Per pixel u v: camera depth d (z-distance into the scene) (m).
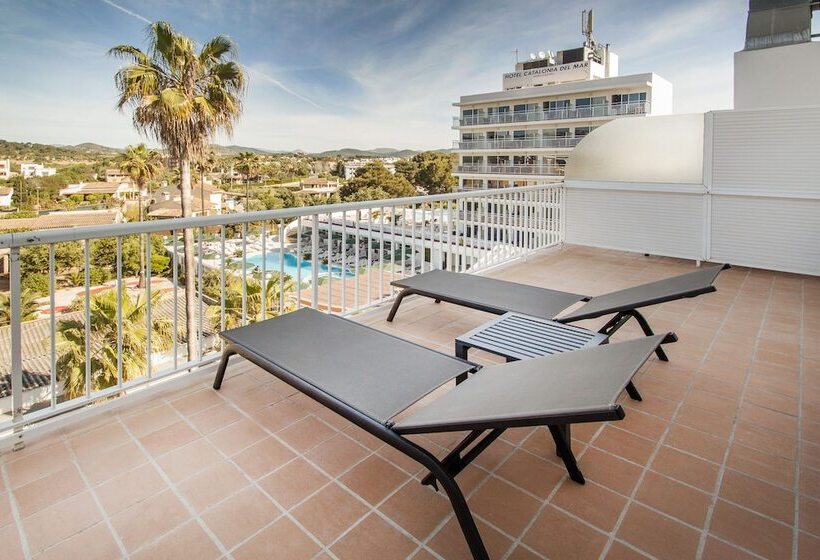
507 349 2.28
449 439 2.10
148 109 14.70
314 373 2.00
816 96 6.14
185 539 1.53
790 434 2.08
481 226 5.07
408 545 1.50
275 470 1.87
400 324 3.53
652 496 1.70
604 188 5.90
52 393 2.13
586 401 1.24
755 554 1.45
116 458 1.94
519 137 33.50
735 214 5.10
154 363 11.57
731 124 4.98
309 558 1.46
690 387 2.51
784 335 3.25
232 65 15.78
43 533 1.55
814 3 6.23
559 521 1.59
